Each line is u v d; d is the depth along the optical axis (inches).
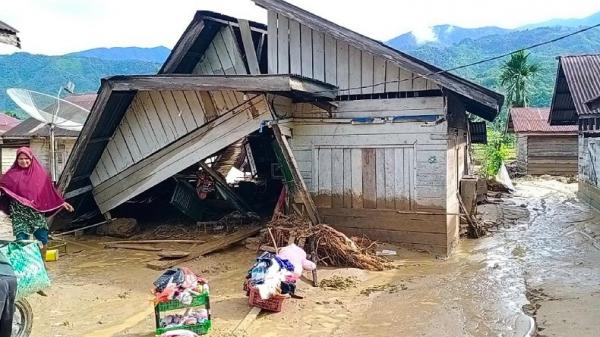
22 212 285.3
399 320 267.3
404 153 414.6
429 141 405.4
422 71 382.0
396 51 389.4
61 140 907.4
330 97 419.5
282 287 292.2
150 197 588.1
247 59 484.1
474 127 773.9
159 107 457.1
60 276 362.0
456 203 470.0
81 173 480.7
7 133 952.9
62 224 503.2
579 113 621.9
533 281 334.0
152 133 464.8
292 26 450.0
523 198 778.2
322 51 439.2
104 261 406.9
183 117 448.1
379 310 283.3
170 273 250.8
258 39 511.5
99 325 265.1
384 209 423.2
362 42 397.1
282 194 454.6
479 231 490.3
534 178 1076.5
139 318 275.3
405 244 418.0
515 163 1249.4
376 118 421.4
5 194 286.5
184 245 445.4
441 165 402.3
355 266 369.1
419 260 393.7
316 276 337.7
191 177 545.3
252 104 414.3
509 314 272.8
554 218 592.7
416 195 412.2
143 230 515.5
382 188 423.2
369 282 339.9
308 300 300.7
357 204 432.1
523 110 1224.8
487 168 1025.5
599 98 541.6
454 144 453.7
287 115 437.1
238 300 302.5
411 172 412.8
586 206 678.5
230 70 499.8
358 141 429.1
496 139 1364.4
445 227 403.5
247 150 647.8
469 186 506.6
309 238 382.6
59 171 903.1
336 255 372.5
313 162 445.4
